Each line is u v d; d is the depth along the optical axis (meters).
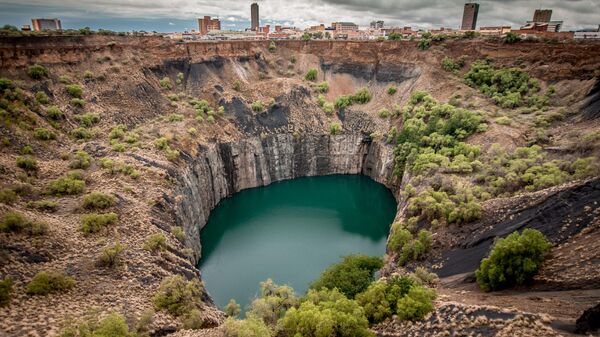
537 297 31.80
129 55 93.19
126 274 39.66
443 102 97.56
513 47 98.69
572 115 75.69
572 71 85.69
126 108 82.62
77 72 82.56
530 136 73.25
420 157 78.81
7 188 48.16
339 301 35.84
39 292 33.19
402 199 72.56
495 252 37.72
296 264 67.44
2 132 59.03
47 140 64.50
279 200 97.38
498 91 94.19
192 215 68.25
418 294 35.47
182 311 36.84
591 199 43.19
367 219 87.62
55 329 29.05
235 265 66.88
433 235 54.28
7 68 71.38
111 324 29.17
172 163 69.81
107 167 60.44
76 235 43.75
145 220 49.94
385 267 53.69
